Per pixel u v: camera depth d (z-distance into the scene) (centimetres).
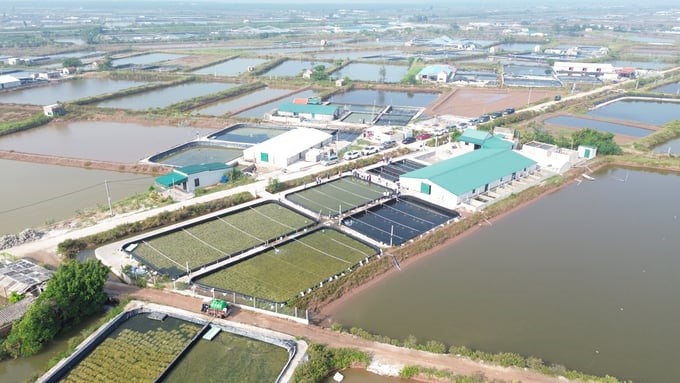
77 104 11562
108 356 3541
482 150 7606
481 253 5128
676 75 16150
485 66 17900
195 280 4412
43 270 4338
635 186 7188
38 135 9406
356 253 4988
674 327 3950
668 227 5784
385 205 6228
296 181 6781
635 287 4522
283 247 5081
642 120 10881
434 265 4875
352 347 3553
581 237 5509
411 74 15900
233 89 13338
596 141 8375
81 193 6512
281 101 12525
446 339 3756
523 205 6400
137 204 5994
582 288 4488
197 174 6575
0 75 15188
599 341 3759
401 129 9294
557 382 3241
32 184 6831
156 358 3519
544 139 8612
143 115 10625
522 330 3875
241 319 3875
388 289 4438
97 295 3931
